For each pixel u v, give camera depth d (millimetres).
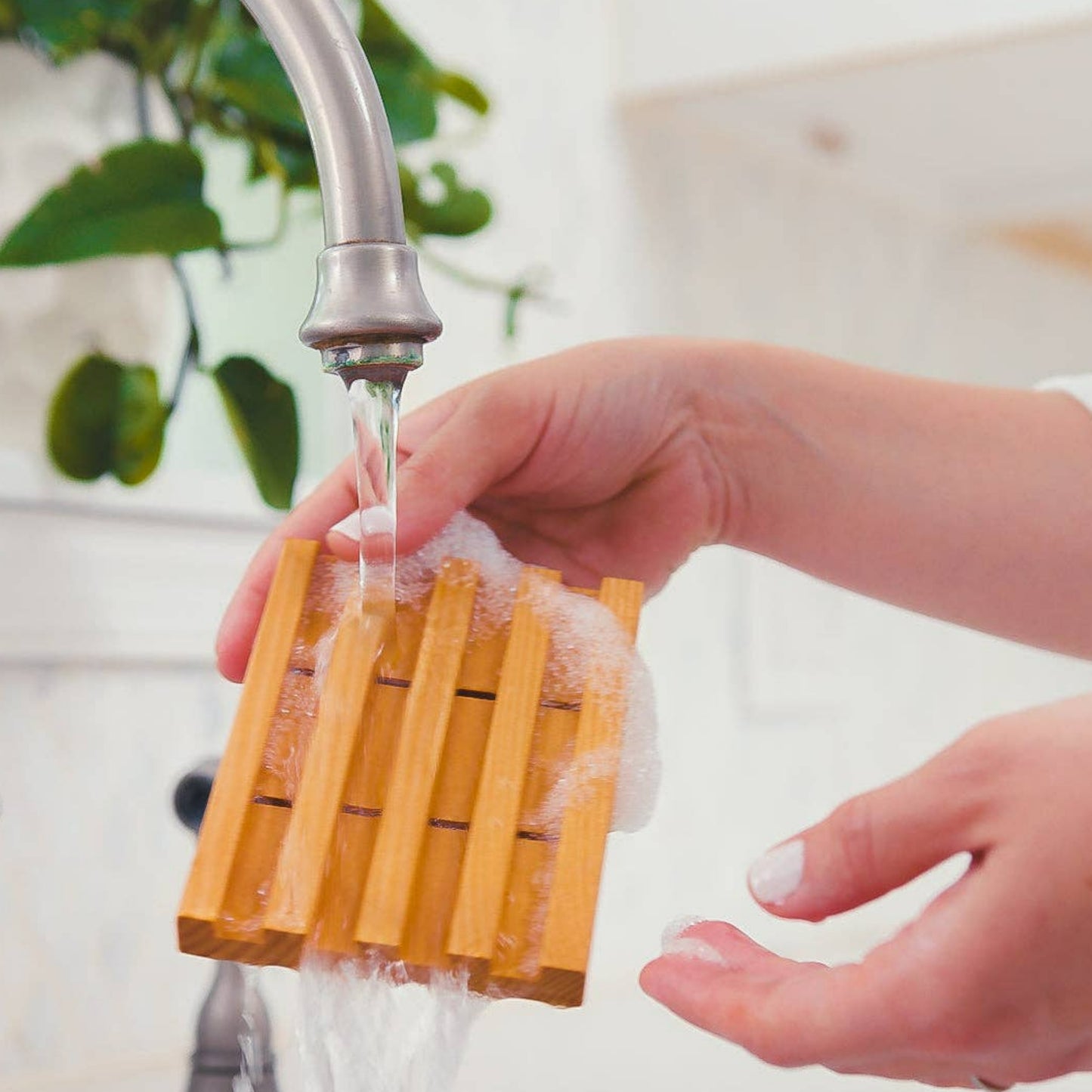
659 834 1219
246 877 377
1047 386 626
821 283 1486
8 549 796
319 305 336
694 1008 356
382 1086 363
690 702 1267
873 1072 358
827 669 1448
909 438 592
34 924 808
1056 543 593
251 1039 579
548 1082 896
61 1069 814
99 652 838
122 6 818
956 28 1113
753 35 1196
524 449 526
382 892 366
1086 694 342
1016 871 316
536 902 370
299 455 839
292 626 417
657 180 1289
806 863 343
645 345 566
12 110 784
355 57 344
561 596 423
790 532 603
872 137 1390
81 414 803
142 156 767
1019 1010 322
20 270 783
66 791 830
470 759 394
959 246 1713
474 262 1104
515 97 1158
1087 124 1350
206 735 911
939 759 338
